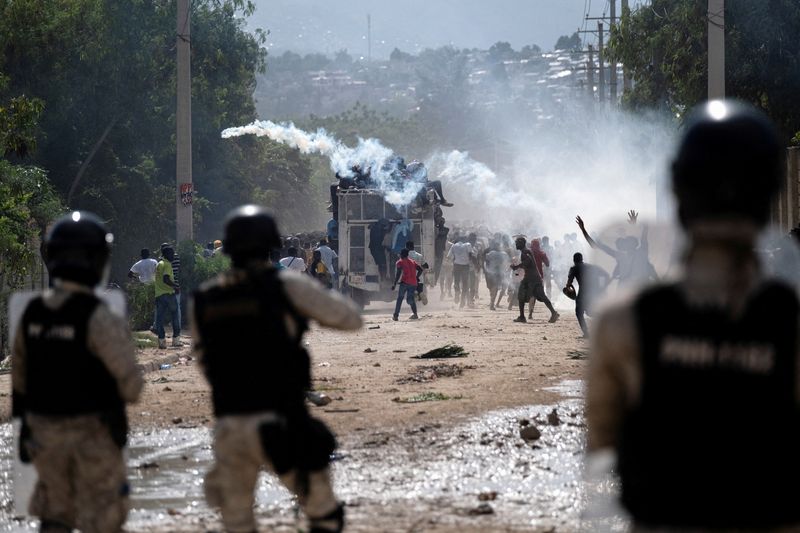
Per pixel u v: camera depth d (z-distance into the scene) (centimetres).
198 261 5200
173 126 8394
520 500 1475
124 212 8119
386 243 6384
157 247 8488
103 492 977
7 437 2097
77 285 980
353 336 4291
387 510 1438
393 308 6606
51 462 974
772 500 490
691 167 511
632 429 508
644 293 514
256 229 952
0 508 1480
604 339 516
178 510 1461
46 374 966
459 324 4869
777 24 6144
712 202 505
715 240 508
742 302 498
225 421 938
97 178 7912
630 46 7100
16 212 4134
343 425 2102
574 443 1881
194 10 8394
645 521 503
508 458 1770
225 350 935
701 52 6612
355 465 1739
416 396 2470
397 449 1864
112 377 977
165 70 8125
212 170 10675
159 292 3969
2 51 6450
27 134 4672
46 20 6694
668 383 498
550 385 2662
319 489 977
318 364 3247
